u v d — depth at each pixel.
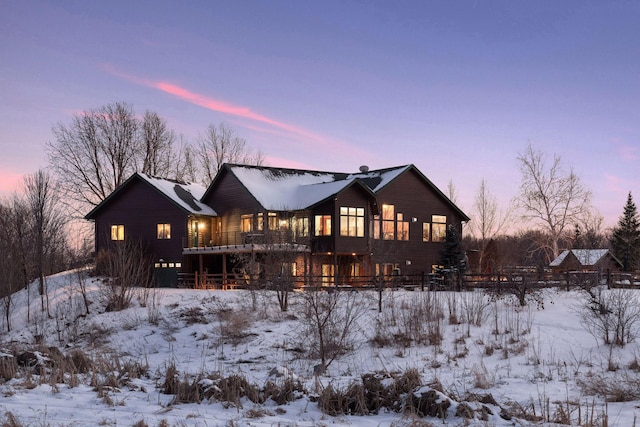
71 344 28.66
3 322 34.53
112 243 45.53
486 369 18.78
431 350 22.30
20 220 44.22
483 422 11.30
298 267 39.59
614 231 75.38
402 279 40.12
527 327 24.19
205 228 44.84
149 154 60.41
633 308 25.50
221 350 24.41
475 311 26.39
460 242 42.56
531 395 15.14
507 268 42.28
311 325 22.11
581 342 22.14
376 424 11.29
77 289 36.81
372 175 46.19
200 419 11.05
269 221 40.41
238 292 34.34
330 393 12.80
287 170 46.91
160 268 43.88
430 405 12.06
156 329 28.78
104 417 10.91
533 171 54.25
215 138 66.12
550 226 53.78
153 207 45.00
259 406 12.73
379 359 21.42
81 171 56.66
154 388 14.78
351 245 40.06
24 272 42.81
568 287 30.64
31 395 13.16
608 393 15.20
